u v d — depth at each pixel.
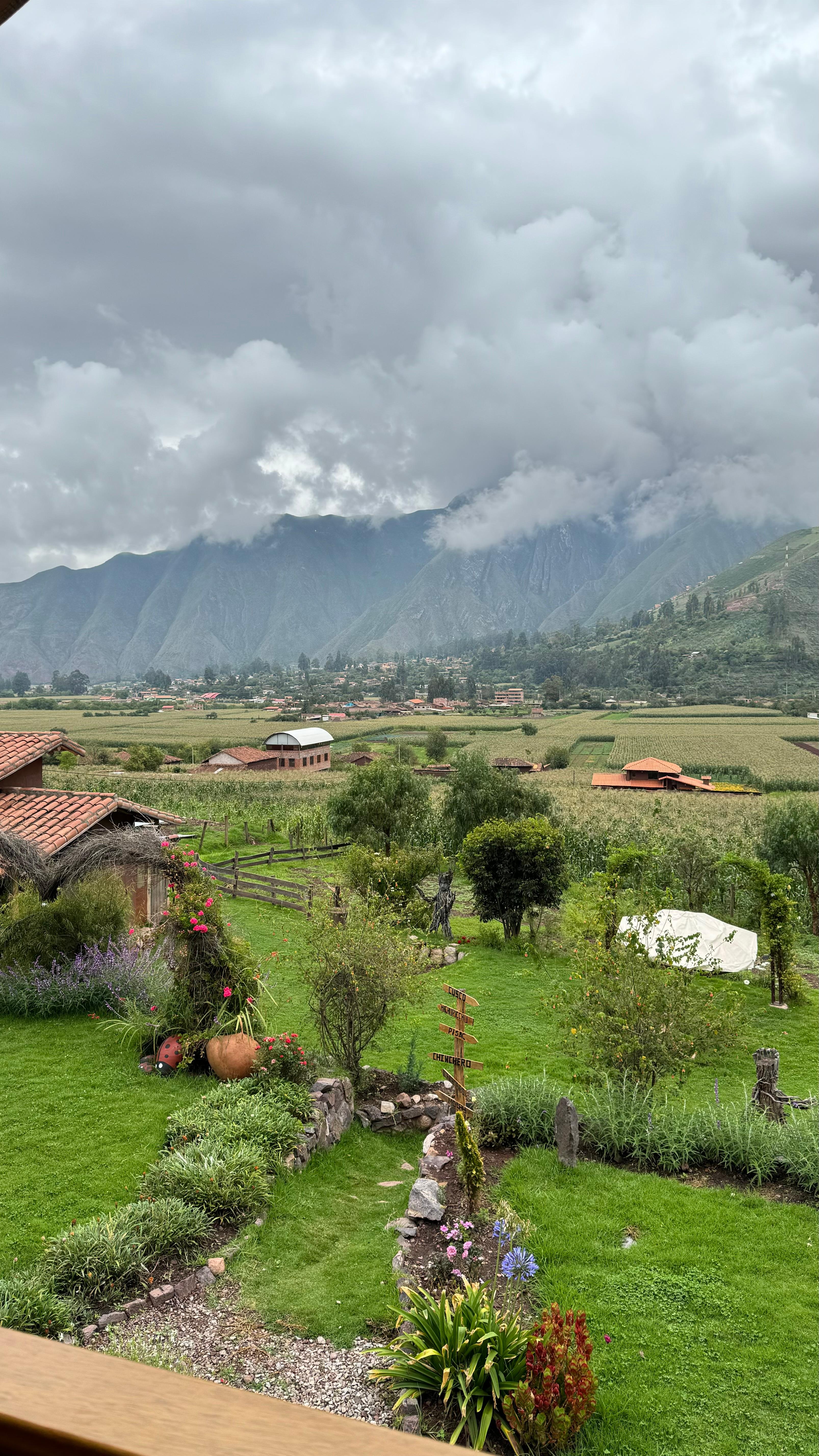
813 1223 11.16
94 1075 14.81
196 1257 10.09
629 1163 13.14
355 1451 0.77
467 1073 19.25
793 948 30.66
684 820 66.31
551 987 26.92
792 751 156.50
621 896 26.27
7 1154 12.05
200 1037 15.22
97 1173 11.61
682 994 15.66
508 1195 11.83
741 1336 8.95
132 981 18.23
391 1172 13.41
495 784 47.81
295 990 23.27
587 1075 15.58
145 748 106.94
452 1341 8.23
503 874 33.00
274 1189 11.83
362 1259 10.43
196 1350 8.64
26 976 18.34
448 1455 0.78
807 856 38.62
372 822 42.19
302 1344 8.86
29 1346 0.97
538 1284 9.77
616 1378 8.37
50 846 23.66
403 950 16.69
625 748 164.38
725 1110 14.61
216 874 37.25
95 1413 0.79
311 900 26.11
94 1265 9.39
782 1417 7.90
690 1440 7.64
